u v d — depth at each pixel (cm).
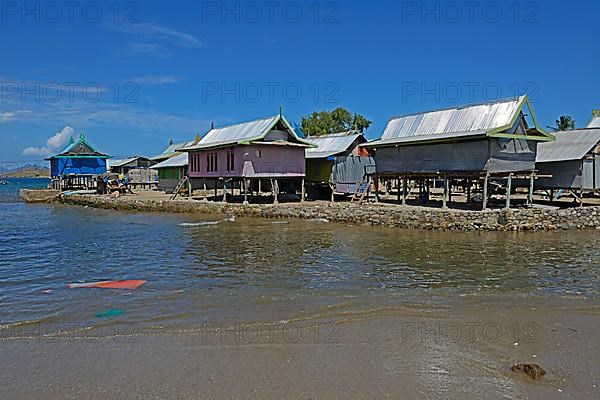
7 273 1363
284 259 1541
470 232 2111
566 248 1716
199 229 2338
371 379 662
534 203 2792
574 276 1295
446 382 653
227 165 3244
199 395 617
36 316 954
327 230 2233
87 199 4134
